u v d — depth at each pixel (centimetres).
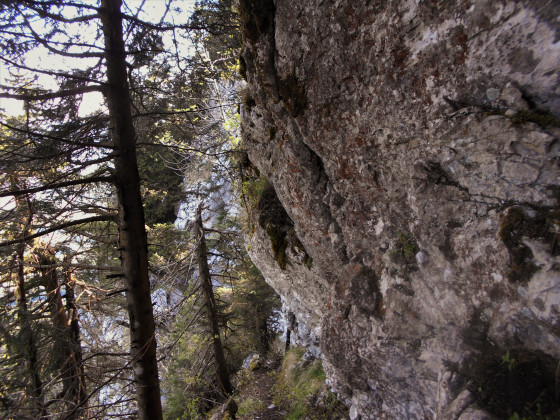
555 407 164
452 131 231
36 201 464
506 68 195
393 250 322
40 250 607
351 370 377
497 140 209
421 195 263
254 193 642
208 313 1069
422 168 261
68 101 417
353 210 368
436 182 254
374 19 259
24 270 586
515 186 207
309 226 450
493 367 204
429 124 247
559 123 182
